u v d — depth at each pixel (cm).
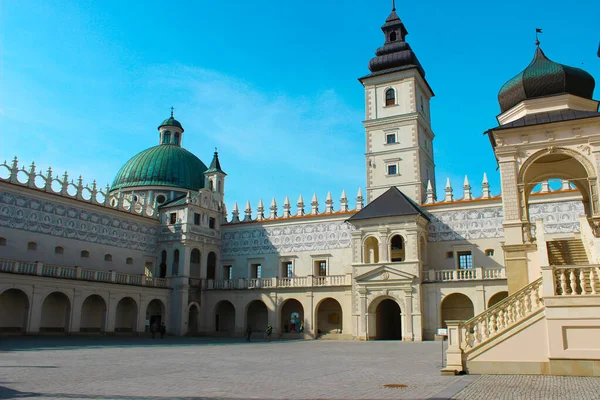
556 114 3347
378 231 6091
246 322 6794
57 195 5738
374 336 5922
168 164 8369
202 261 7112
